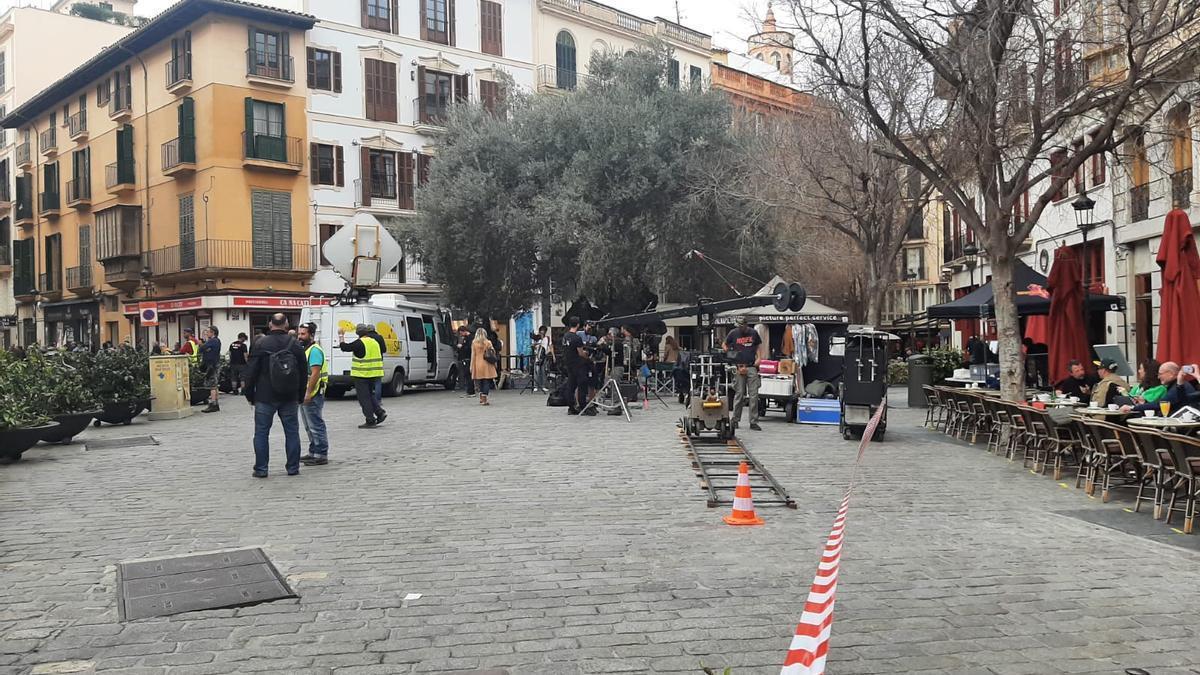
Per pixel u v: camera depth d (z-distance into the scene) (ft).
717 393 47.01
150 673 14.25
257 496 29.94
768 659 14.82
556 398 66.64
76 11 178.29
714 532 24.44
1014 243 46.55
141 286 127.75
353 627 16.48
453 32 130.72
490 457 39.04
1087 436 30.68
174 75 118.11
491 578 19.79
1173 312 37.68
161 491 30.94
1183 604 17.89
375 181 124.67
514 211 89.86
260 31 115.44
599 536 23.91
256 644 15.57
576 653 15.11
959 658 14.88
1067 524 25.76
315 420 37.27
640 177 89.30
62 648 15.43
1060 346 47.16
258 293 114.42
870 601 18.08
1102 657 14.93
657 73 97.04
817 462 37.88
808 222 96.12
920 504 28.81
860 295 149.28
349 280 57.88
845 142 71.72
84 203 139.23
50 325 157.17
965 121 49.06
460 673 14.21
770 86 159.63
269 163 114.62
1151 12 42.63
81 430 44.62
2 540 23.61
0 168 172.86
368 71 123.65
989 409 42.42
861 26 46.39
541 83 139.03
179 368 60.13
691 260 90.84
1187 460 24.49
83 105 140.36
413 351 83.61
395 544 23.02
